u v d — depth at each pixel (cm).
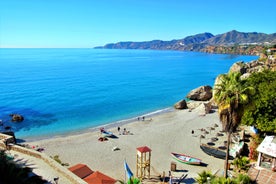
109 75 14325
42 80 11850
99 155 3684
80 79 12500
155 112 6550
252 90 2125
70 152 3794
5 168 1656
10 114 6016
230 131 2264
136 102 7700
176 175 3038
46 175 2053
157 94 8975
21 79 12012
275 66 8306
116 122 5647
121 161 3488
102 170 3216
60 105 7106
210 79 12938
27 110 6488
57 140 4366
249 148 3372
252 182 2172
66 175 2016
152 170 3200
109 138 4438
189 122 5406
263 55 14238
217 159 3503
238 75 2200
